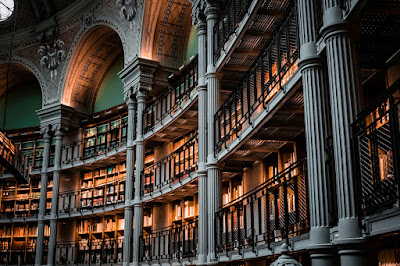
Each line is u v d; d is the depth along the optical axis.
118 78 20.39
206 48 11.71
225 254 9.34
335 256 5.22
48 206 20.97
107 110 19.48
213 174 10.47
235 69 11.06
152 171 17.38
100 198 19.52
